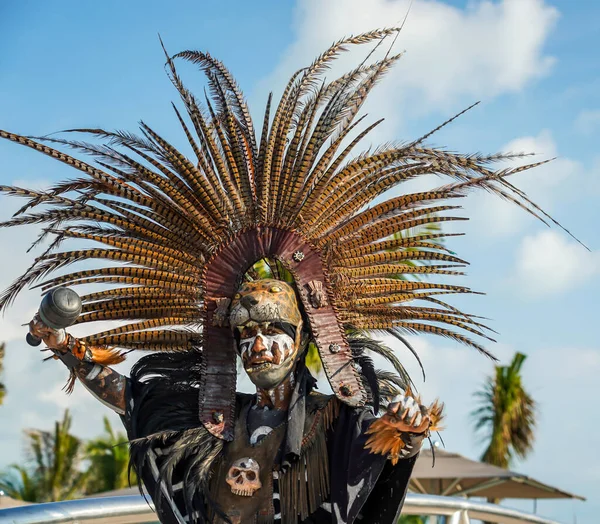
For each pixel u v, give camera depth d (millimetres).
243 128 4410
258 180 4293
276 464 4031
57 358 4152
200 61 4523
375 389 4008
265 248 4207
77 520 3936
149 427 4172
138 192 4254
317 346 4086
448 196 4242
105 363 4164
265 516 3990
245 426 4113
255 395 4273
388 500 3895
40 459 31062
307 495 4000
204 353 4172
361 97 4371
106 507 4039
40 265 4133
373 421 3893
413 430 3576
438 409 3684
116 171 4273
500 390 32125
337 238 4238
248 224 4242
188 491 3965
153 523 4246
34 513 3801
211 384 4133
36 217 4105
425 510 5004
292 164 4285
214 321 4160
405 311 4219
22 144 4070
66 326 3932
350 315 4227
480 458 32000
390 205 4258
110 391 4145
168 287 4215
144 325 4211
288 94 4414
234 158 4312
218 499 4035
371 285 4234
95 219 4164
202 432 4074
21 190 4117
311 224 4230
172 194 4238
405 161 4297
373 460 3779
